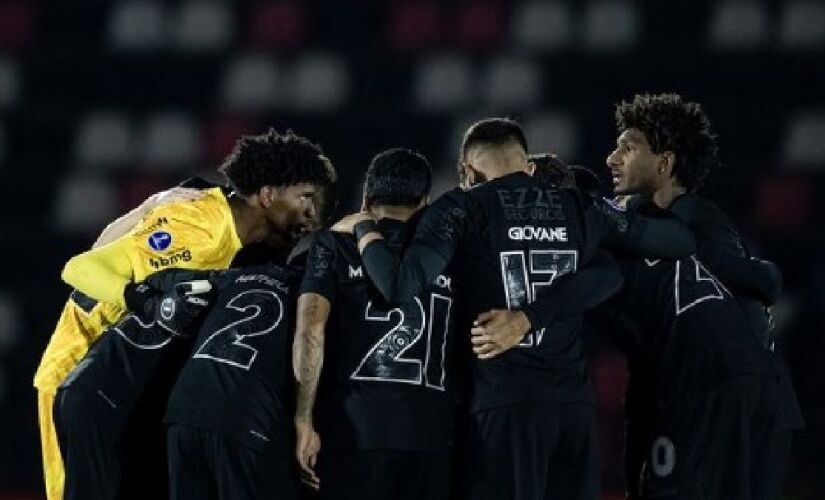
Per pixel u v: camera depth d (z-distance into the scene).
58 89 55.00
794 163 51.94
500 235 17.92
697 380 18.98
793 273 49.91
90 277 19.22
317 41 55.34
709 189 51.78
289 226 19.92
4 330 48.94
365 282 18.05
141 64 55.09
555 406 17.70
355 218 18.42
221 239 19.67
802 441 43.41
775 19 53.69
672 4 54.50
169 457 18.66
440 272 17.56
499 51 54.38
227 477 18.22
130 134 53.53
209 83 54.84
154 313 19.17
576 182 20.06
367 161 52.91
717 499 18.94
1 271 51.22
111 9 55.84
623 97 53.47
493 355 17.58
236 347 18.58
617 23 54.25
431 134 53.09
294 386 18.64
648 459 19.33
